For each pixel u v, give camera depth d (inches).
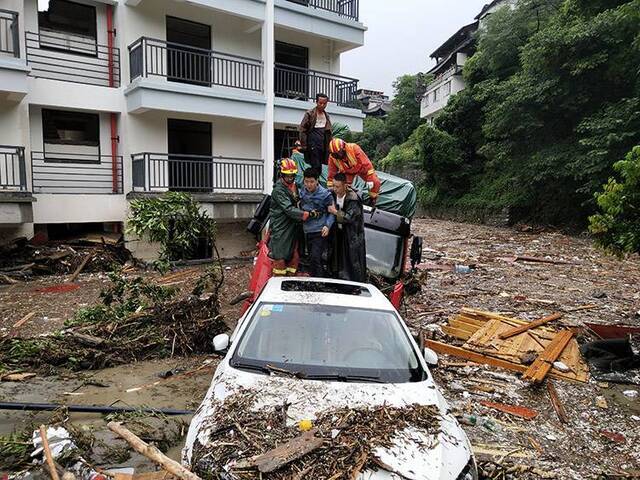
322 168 324.2
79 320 309.9
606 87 829.8
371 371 146.3
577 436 199.6
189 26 626.5
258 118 628.1
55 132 559.8
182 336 280.2
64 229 607.2
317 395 133.6
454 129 1300.4
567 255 672.4
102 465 155.9
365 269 253.1
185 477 109.0
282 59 714.2
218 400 133.1
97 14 572.4
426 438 121.2
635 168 263.6
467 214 1207.6
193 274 516.4
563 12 888.9
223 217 594.6
